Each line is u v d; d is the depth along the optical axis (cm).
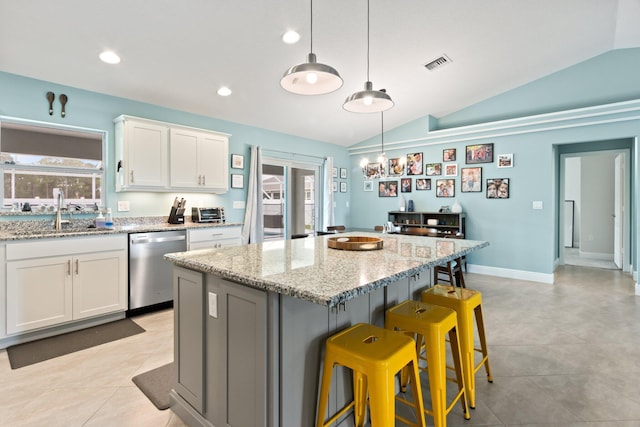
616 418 174
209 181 406
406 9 291
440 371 157
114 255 306
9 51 267
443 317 166
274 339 130
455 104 522
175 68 322
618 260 562
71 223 326
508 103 492
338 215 644
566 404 187
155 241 334
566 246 802
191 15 257
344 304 161
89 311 291
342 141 628
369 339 143
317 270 147
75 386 204
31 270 261
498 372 223
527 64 426
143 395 196
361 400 168
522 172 474
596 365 230
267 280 129
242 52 312
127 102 363
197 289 166
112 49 281
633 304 362
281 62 335
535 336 279
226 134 425
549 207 454
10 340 258
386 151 614
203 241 376
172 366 228
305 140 574
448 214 523
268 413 132
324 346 151
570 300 376
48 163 318
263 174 514
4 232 287
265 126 500
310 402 145
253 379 136
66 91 323
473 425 171
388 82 426
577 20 343
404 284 218
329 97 437
